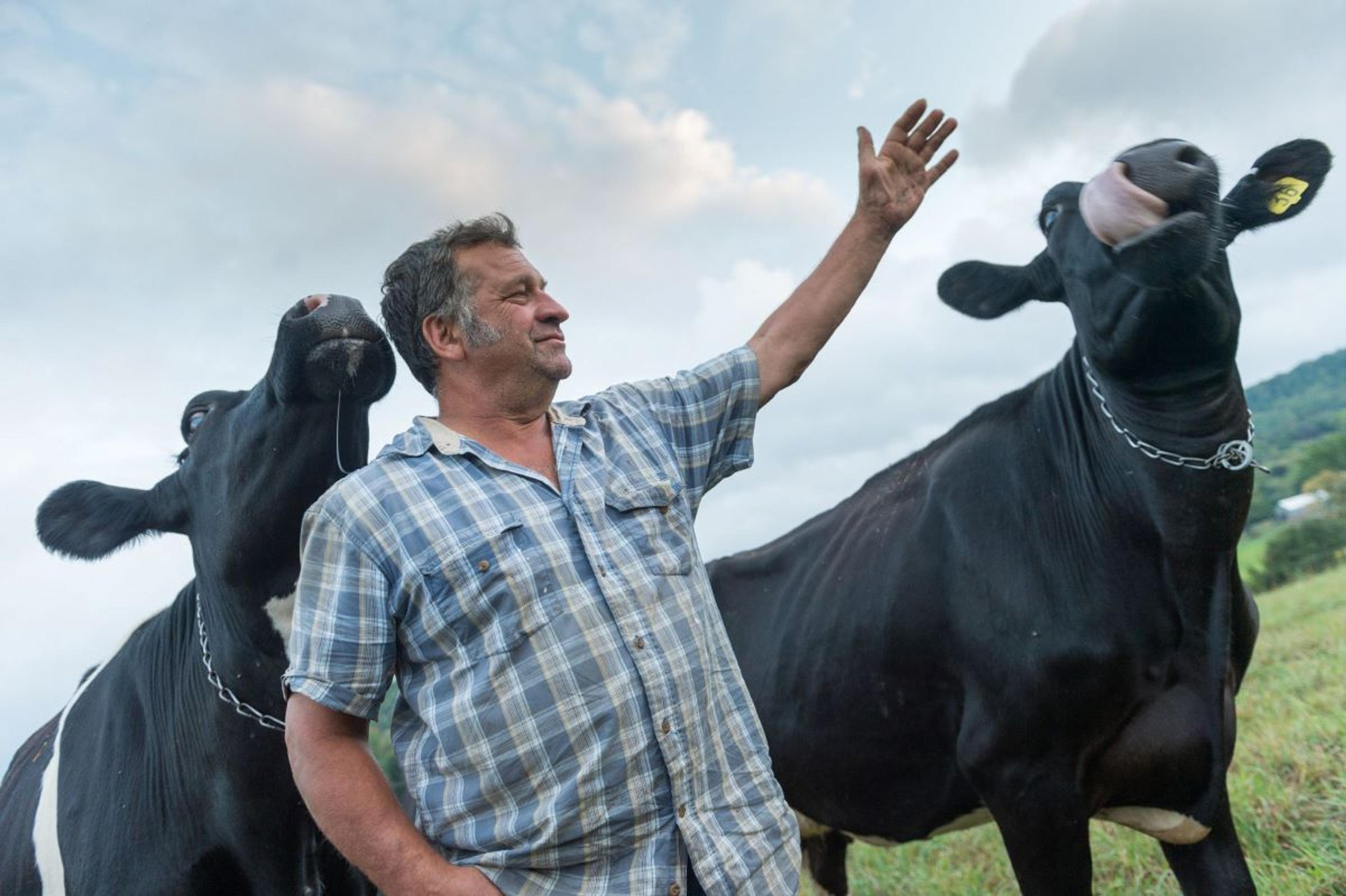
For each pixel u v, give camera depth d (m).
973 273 4.12
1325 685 5.97
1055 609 3.45
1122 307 3.12
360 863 2.04
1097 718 3.40
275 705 3.37
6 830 3.98
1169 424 3.21
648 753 2.02
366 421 3.37
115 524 3.73
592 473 2.24
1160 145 2.80
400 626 2.15
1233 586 3.54
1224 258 3.13
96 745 3.80
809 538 4.79
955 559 3.76
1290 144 3.34
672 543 2.23
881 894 5.56
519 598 2.05
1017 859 3.53
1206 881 3.46
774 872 2.09
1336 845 3.98
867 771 4.16
